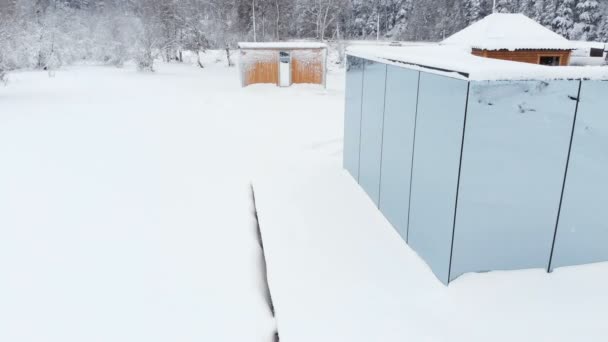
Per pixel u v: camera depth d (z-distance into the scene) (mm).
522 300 3404
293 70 19391
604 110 3424
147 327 3621
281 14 44719
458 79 3271
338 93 18391
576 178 3535
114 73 26516
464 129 3236
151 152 9219
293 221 5211
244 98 16781
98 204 6359
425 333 3154
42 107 14453
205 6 38375
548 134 3381
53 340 3484
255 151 9164
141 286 4227
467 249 3564
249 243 5113
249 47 18875
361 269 4062
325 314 3420
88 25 37406
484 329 3152
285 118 12852
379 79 5191
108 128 11508
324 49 19062
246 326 3615
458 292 3533
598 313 3254
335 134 10594
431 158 3812
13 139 10141
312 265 4156
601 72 3309
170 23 33469
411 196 4340
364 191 6172
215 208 6199
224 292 4113
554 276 3643
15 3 32781
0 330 3598
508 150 3352
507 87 3215
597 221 3682
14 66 26812
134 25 35156
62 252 4914
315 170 7441
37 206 6258
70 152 9164
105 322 3691
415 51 5238
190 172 7852
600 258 3805
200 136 10664
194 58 35188
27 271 4516
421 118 3984
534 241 3629
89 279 4363
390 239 4664
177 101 16109
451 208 3484
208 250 4949
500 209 3490
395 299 3566
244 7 42406
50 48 28359
